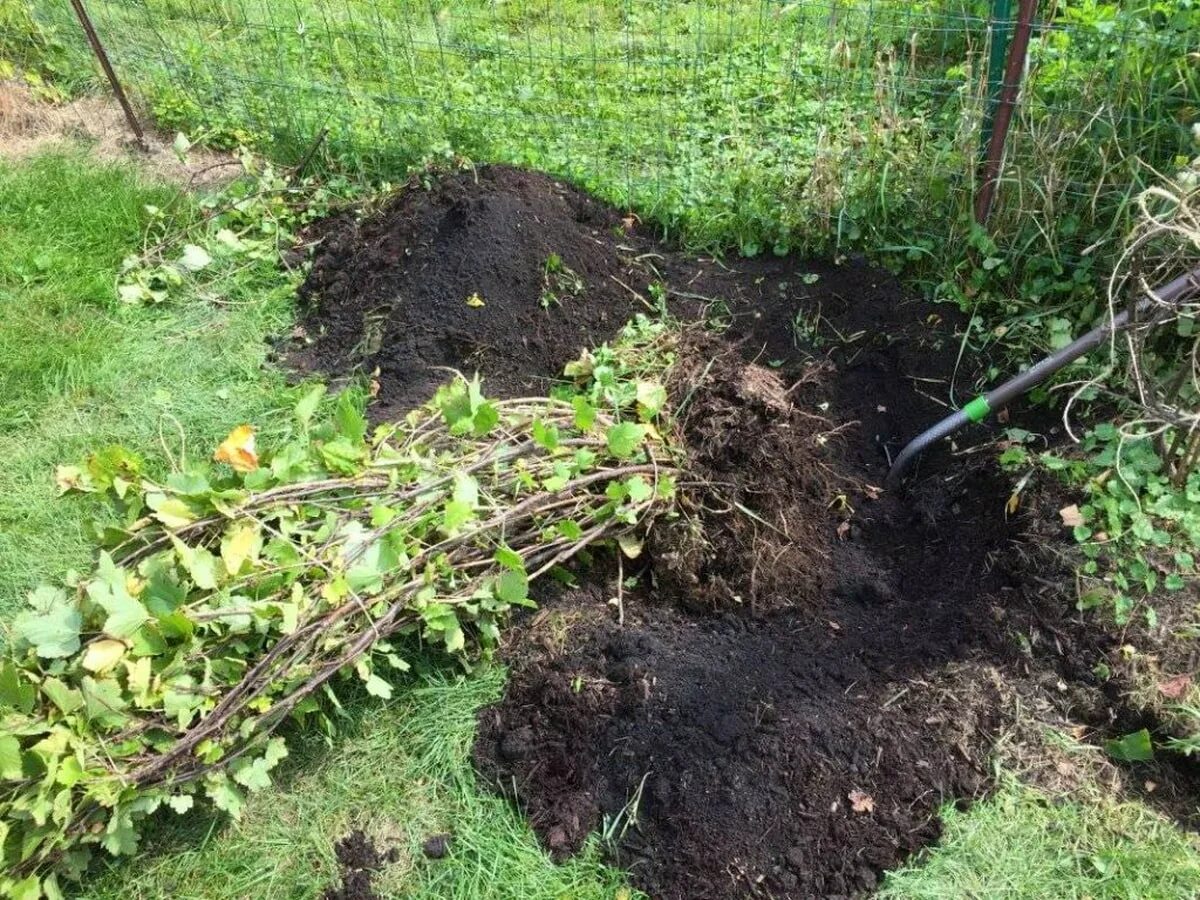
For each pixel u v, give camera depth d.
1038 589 2.83
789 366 3.57
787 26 5.71
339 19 6.19
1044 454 3.04
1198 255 3.07
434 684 2.79
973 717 2.61
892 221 3.89
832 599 2.97
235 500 2.72
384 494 2.81
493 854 2.46
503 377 3.70
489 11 6.42
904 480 3.27
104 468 2.80
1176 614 2.71
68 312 4.10
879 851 2.38
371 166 4.85
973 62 3.92
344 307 4.04
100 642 2.38
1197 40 3.28
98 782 2.27
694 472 3.04
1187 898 2.30
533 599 2.97
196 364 3.91
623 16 6.15
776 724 2.57
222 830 2.55
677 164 4.52
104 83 5.46
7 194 4.67
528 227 3.92
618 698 2.66
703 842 2.40
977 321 3.52
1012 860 2.38
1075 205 3.51
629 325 3.73
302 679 2.55
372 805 2.58
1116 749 2.54
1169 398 2.89
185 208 4.63
